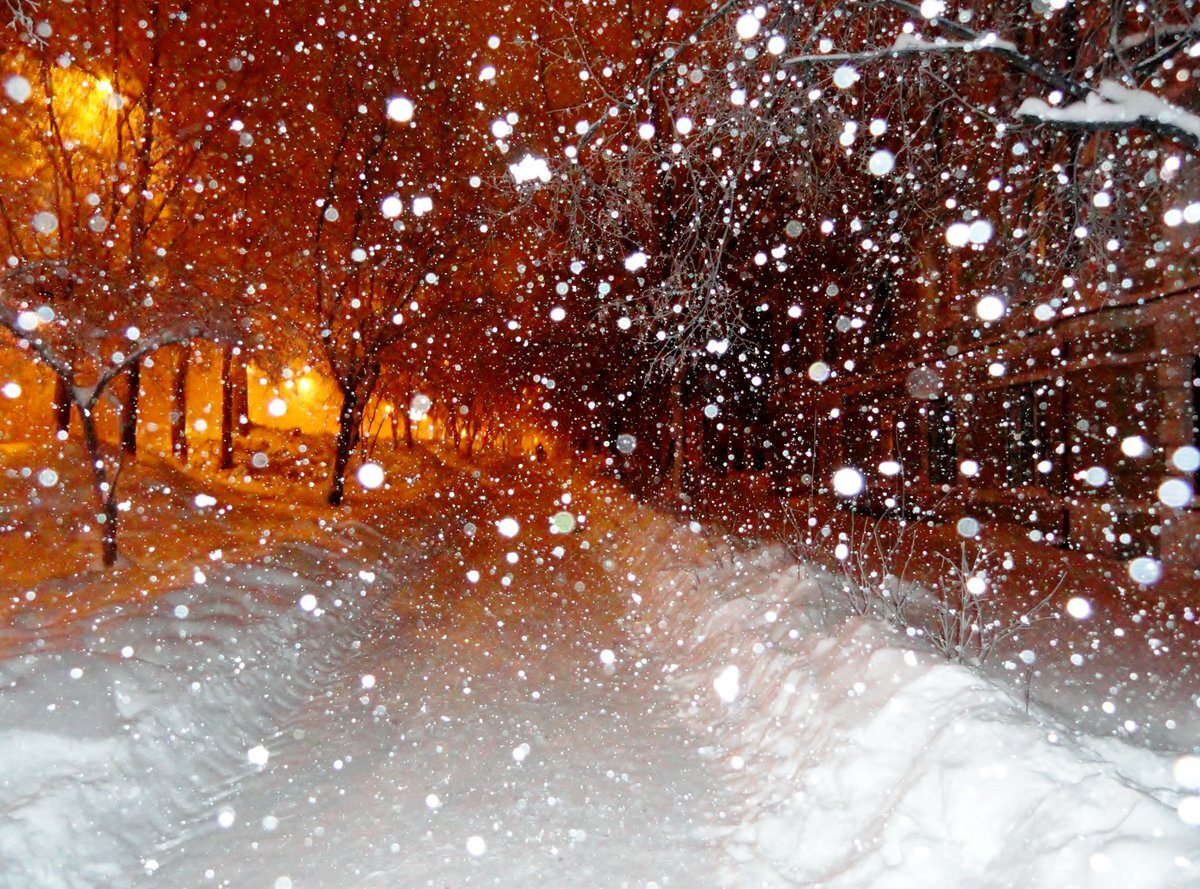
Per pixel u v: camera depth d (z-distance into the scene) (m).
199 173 14.80
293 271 16.66
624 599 12.52
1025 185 9.59
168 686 6.02
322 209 16.17
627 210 9.11
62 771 4.71
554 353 31.92
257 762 3.53
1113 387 12.25
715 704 6.68
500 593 12.70
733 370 26.16
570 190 8.82
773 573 9.74
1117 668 6.39
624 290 21.62
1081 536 12.71
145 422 25.59
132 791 4.84
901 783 4.08
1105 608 8.62
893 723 4.57
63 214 12.49
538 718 6.60
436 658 8.62
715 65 7.35
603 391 32.81
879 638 5.80
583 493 33.34
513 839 4.46
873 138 7.90
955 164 11.59
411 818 4.77
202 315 10.14
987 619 7.82
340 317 17.95
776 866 4.04
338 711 6.87
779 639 7.08
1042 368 13.99
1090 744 4.19
